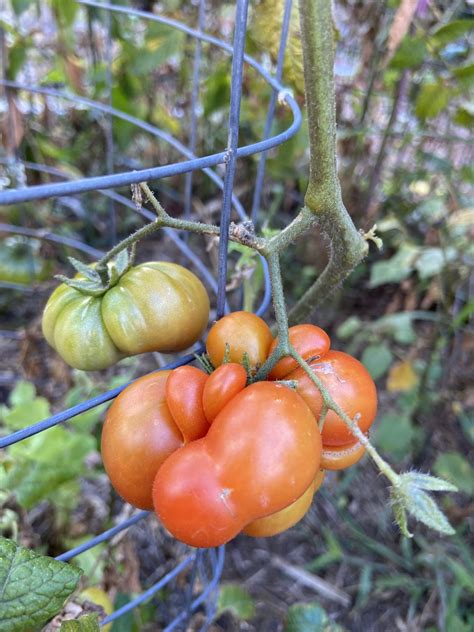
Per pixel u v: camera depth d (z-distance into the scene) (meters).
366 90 0.31
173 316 0.13
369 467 0.31
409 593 0.27
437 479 0.09
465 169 0.30
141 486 0.11
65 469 0.20
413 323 0.39
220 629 0.25
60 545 0.22
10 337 0.36
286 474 0.09
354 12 0.31
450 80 0.24
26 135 0.32
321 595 0.27
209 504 0.09
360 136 0.31
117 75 0.33
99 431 0.24
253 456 0.09
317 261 0.37
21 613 0.10
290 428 0.09
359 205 0.34
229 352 0.11
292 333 0.11
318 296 0.14
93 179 0.08
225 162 0.11
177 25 0.19
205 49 0.35
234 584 0.25
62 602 0.10
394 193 0.35
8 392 0.33
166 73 0.40
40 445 0.21
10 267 0.34
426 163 0.40
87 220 0.41
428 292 0.35
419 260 0.30
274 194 0.41
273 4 0.19
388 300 0.41
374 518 0.29
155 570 0.26
